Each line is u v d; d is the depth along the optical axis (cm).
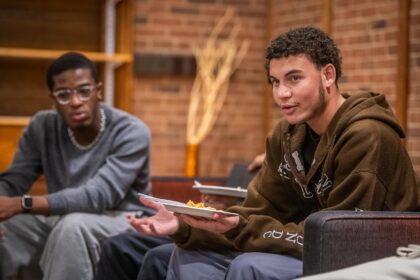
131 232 314
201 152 625
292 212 264
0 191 350
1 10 588
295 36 237
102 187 334
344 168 232
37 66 595
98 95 350
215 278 246
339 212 215
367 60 535
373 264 200
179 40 614
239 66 629
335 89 243
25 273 346
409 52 504
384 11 522
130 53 586
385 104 249
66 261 315
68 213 328
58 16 596
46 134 358
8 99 590
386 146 231
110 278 305
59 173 353
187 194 383
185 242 256
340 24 555
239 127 630
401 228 220
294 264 227
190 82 619
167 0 612
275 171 264
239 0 626
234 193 307
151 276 272
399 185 234
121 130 351
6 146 550
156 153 615
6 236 344
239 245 245
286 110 238
